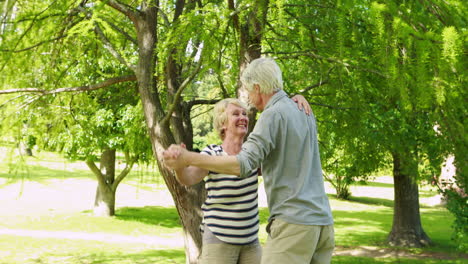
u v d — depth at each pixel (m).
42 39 5.05
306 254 1.87
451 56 2.48
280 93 2.02
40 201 18.47
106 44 5.74
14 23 4.34
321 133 8.00
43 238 11.80
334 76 5.54
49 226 13.77
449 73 2.56
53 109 6.00
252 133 1.88
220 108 2.62
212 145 2.58
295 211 1.87
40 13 4.48
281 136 1.91
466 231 8.12
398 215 12.69
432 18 2.84
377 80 5.58
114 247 10.98
